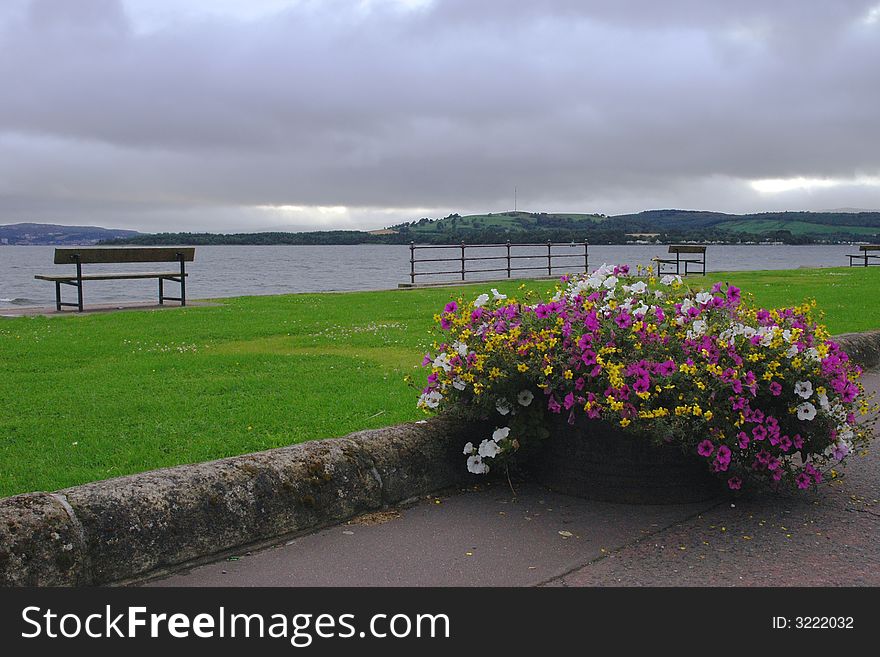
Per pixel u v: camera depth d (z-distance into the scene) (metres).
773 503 5.05
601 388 4.92
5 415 7.14
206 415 7.08
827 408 5.01
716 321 5.29
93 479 5.26
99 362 10.22
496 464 5.20
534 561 4.18
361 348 11.59
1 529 3.47
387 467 4.89
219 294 30.34
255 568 4.06
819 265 62.41
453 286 25.66
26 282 41.97
